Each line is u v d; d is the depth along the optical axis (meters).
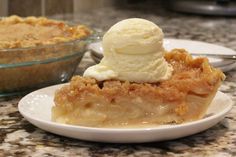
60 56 0.54
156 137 0.38
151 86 0.42
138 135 0.37
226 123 0.44
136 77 0.42
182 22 1.11
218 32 0.99
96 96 0.41
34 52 0.51
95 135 0.38
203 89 0.43
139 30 0.42
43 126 0.40
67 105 0.41
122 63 0.42
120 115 0.42
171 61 0.47
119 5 1.34
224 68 0.62
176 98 0.42
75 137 0.39
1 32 0.60
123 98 0.42
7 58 0.50
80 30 0.62
